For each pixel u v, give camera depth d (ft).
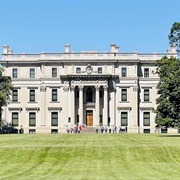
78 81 463.42
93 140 272.51
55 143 248.11
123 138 294.87
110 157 209.46
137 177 164.25
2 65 474.90
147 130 469.57
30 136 335.88
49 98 471.21
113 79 468.34
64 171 181.06
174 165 193.98
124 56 469.57
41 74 472.03
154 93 471.21
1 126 467.52
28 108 472.44
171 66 322.96
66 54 469.98
